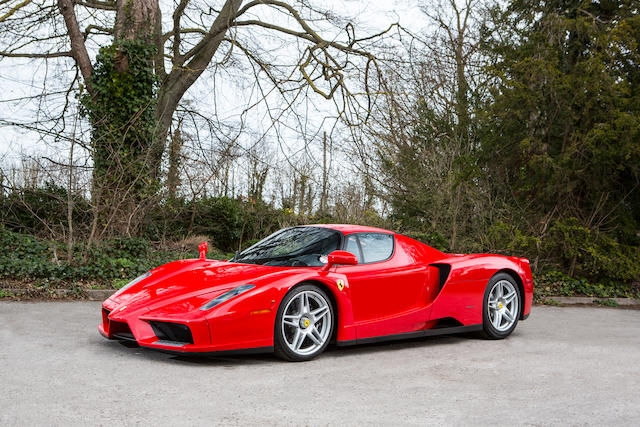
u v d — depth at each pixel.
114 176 11.56
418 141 15.03
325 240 5.27
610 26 10.95
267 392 3.56
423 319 5.41
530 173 11.37
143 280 5.02
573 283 11.01
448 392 3.73
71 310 6.74
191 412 3.10
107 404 3.17
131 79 13.41
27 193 12.50
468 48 16.98
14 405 3.07
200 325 4.07
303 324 4.55
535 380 4.13
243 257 5.46
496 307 6.00
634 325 7.59
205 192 14.77
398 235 5.79
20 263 8.45
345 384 3.85
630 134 9.67
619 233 11.44
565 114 10.52
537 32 11.34
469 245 12.48
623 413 3.35
